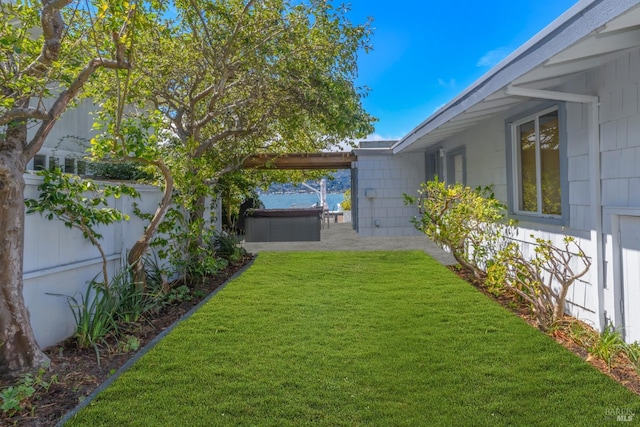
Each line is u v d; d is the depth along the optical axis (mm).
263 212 11031
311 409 2453
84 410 2455
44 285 3467
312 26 6188
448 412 2396
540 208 4898
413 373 2900
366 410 2432
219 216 9320
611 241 3531
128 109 7816
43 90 3139
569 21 2566
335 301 4746
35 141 3119
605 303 3645
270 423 2311
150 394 2645
